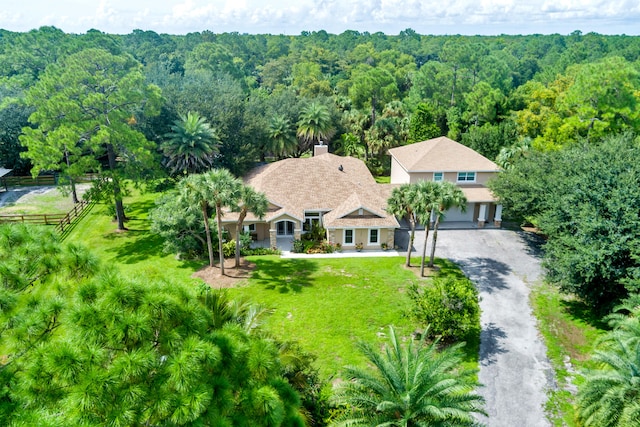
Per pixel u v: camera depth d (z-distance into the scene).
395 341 17.31
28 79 67.00
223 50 116.50
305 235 35.91
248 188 29.25
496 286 28.56
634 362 15.77
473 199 38.00
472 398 15.18
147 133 45.34
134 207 45.41
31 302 10.64
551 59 132.25
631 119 46.91
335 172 38.94
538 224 29.70
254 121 49.38
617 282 23.19
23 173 54.25
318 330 23.89
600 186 25.53
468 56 86.81
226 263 32.19
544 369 21.00
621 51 115.50
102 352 8.94
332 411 16.53
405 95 97.38
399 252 34.09
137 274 11.88
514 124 56.59
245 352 10.50
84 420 8.06
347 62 141.50
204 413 8.77
